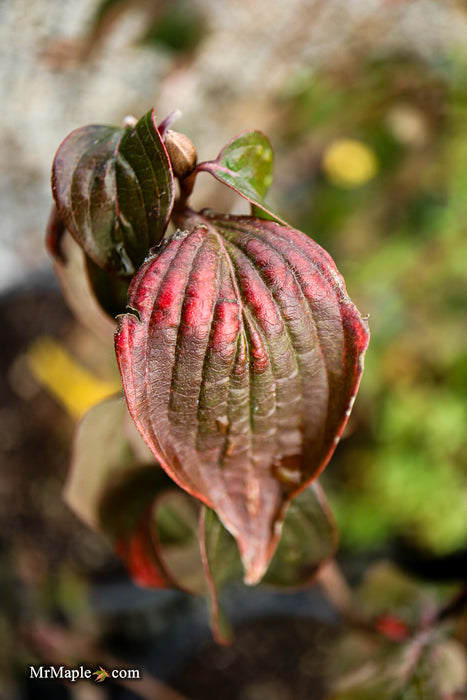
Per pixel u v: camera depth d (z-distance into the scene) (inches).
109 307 13.3
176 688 30.1
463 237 31.8
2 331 40.6
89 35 22.3
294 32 30.0
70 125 31.1
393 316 32.4
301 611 31.3
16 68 27.6
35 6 24.8
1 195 34.7
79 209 11.9
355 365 11.4
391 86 29.4
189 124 29.4
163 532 15.4
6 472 38.2
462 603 17.4
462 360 30.9
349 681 17.0
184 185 12.1
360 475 32.0
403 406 30.5
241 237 11.6
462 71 29.5
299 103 30.5
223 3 27.5
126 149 11.8
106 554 35.2
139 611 33.2
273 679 29.8
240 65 30.5
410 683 16.6
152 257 11.5
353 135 31.5
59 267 13.6
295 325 11.4
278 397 11.6
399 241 32.7
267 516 12.2
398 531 31.7
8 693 27.2
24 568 32.2
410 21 30.8
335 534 13.6
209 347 11.3
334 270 11.4
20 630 27.3
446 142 31.1
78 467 14.0
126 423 13.8
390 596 19.1
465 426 29.5
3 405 40.1
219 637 13.1
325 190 34.4
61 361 36.9
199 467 11.9
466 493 29.1
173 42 20.1
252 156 12.1
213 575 12.9
